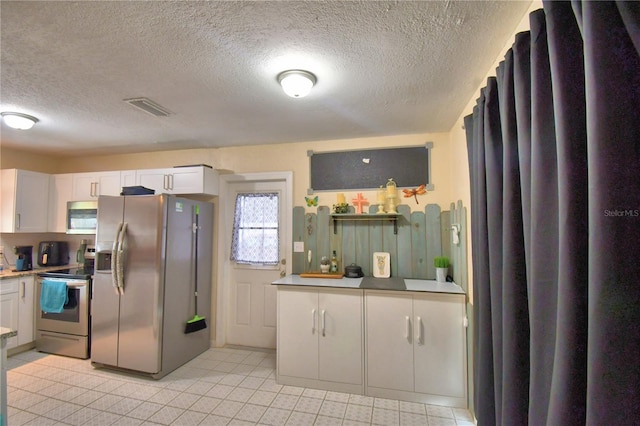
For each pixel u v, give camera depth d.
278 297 2.63
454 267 2.67
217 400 2.33
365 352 2.44
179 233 2.95
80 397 2.36
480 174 1.63
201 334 3.25
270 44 1.53
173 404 2.27
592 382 0.71
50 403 2.27
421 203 2.94
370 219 3.05
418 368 2.34
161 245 2.72
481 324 1.60
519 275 1.23
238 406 2.25
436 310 2.33
